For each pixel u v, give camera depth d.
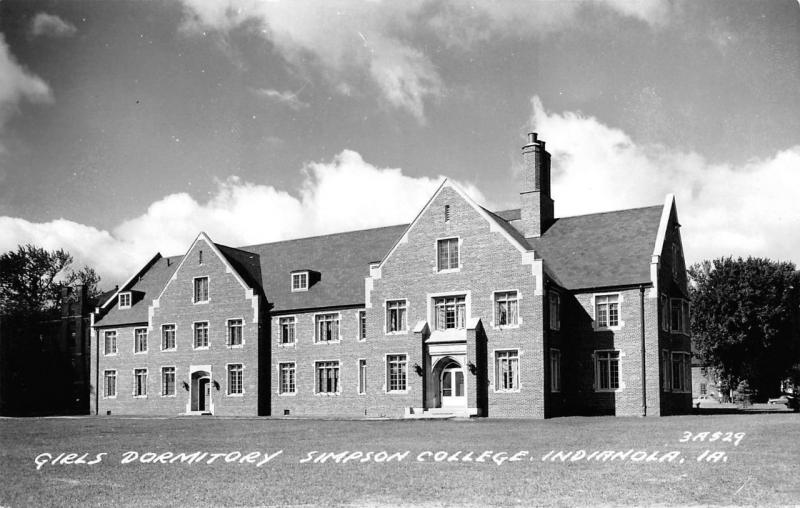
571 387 43.59
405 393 44.53
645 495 15.99
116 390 58.50
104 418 49.09
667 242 45.41
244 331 52.56
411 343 44.44
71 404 67.81
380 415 45.16
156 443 28.23
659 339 42.12
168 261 62.88
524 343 41.47
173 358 55.50
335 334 50.44
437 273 44.47
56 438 31.34
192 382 54.59
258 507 15.80
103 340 59.81
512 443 25.56
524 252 41.94
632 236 45.31
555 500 15.72
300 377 51.06
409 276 45.34
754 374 67.75
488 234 43.22
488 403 42.09
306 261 55.12
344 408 48.97
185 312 55.41
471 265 43.50
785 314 64.19
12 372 67.88
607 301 43.50
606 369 43.03
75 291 69.50
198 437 30.56
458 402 43.44
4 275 71.88
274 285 54.38
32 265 73.25
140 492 17.80
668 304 44.59
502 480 18.08
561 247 46.97
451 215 44.53
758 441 24.41
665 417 38.94
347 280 51.44
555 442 25.55
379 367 45.53
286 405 51.28
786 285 64.38
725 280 64.94
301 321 51.62
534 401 40.75
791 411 49.81
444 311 44.31
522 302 41.75
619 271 43.44
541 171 49.22
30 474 20.89
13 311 69.88
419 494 16.61
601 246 45.69
